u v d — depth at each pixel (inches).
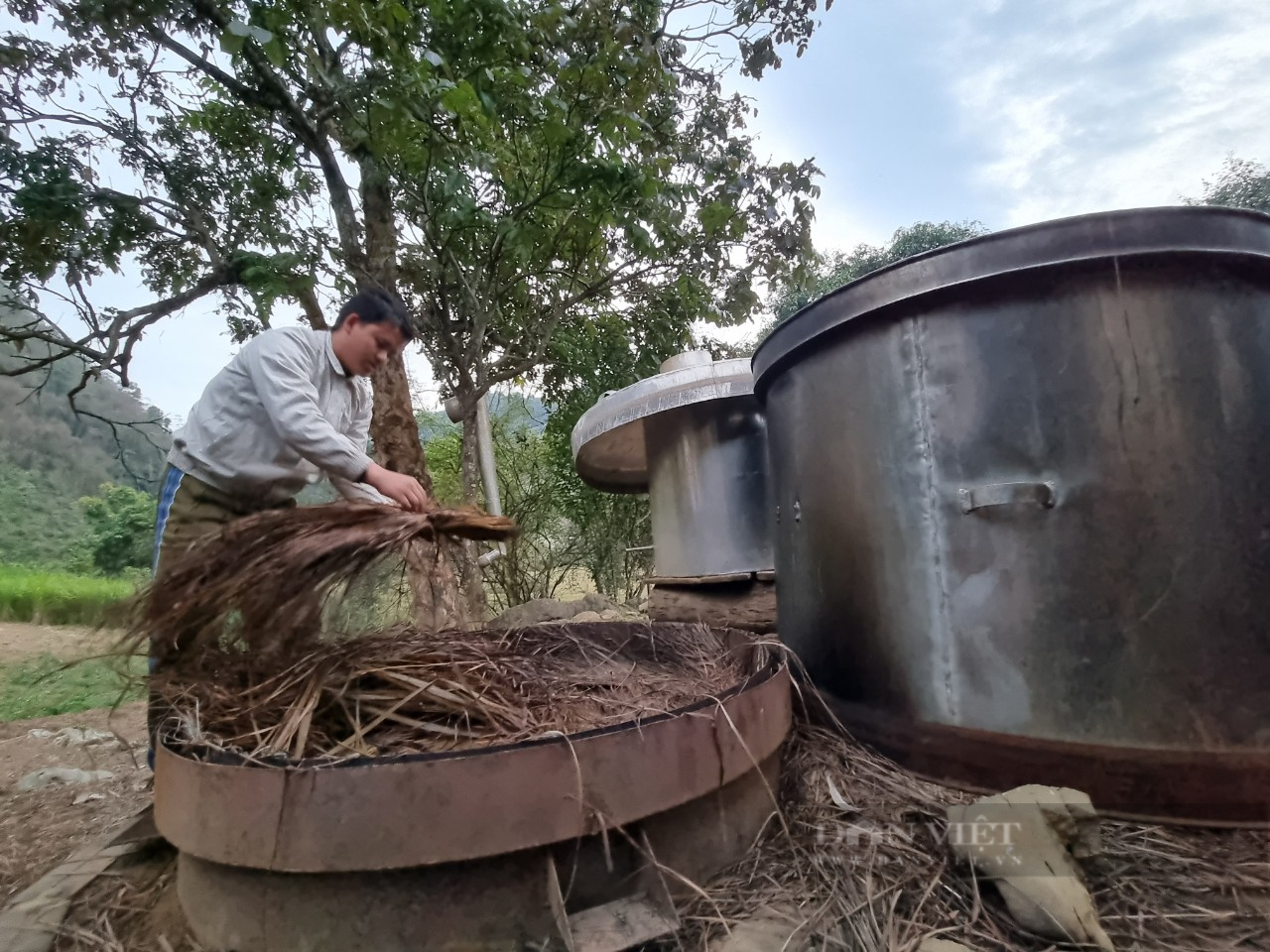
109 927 50.5
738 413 114.9
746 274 231.3
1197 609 52.3
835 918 44.5
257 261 150.3
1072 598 54.5
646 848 45.8
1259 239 54.7
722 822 51.0
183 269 188.4
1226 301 54.5
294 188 172.7
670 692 71.3
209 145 181.3
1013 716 56.1
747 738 52.3
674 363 136.8
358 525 58.4
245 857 40.8
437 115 142.7
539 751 42.1
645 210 182.5
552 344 232.8
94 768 113.2
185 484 75.3
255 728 49.5
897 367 62.9
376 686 58.1
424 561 87.2
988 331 58.2
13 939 49.4
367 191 174.4
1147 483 53.1
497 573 253.8
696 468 117.6
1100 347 54.5
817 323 69.1
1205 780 52.1
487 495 221.8
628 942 40.6
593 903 44.4
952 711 58.9
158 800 48.1
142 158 171.9
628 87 167.2
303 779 40.5
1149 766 52.8
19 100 152.8
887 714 63.7
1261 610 52.4
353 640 60.7
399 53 121.2
